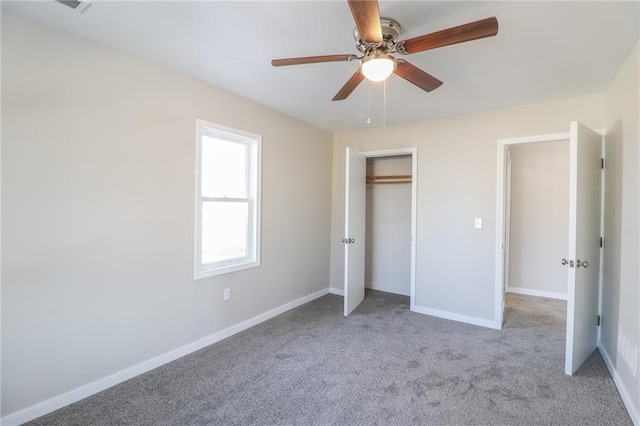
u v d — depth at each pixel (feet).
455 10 5.66
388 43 6.02
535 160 15.26
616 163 8.10
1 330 5.87
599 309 9.36
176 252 8.64
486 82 8.81
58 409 6.50
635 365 6.29
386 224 16.03
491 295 11.21
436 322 11.59
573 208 7.77
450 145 12.07
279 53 7.39
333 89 9.61
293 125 12.75
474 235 11.57
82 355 6.88
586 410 6.57
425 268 12.57
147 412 6.45
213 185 10.03
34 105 6.15
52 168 6.40
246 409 6.56
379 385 7.45
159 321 8.29
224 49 7.23
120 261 7.47
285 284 12.60
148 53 7.46
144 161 7.88
